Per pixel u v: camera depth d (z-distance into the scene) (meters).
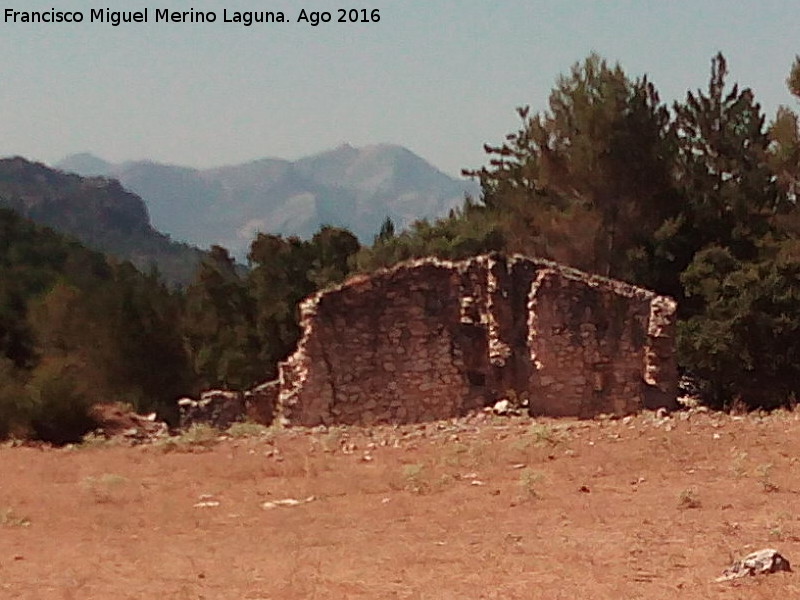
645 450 17.61
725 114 48.72
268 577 10.68
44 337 48.78
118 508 15.14
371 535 12.70
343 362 25.42
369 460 18.02
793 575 9.98
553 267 25.45
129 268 77.19
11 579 10.92
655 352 25.02
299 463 17.95
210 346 55.00
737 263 42.69
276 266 61.06
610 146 45.31
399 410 25.23
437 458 17.73
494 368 24.88
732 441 18.31
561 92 47.25
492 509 13.90
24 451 22.28
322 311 25.42
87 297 50.66
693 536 11.95
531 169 49.44
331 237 63.50
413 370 25.31
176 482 17.03
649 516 13.09
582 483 15.31
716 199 46.62
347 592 9.92
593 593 9.61
